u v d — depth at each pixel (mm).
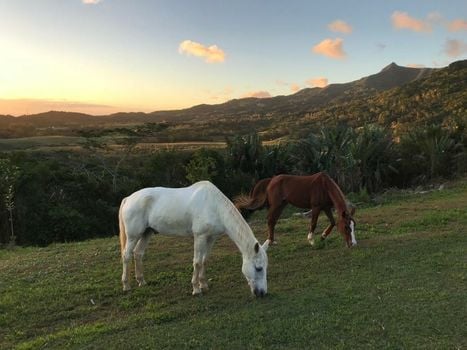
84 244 12414
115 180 25781
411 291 6168
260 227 12398
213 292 6934
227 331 5273
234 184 22906
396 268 7359
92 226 21484
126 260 7176
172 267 8492
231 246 9953
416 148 23641
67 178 23828
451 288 6184
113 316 6301
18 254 11664
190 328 5449
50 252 11180
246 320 5543
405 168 23062
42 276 8477
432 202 15125
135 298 6895
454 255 7844
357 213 13648
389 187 22859
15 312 6555
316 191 9172
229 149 24578
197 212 6695
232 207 6590
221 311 6082
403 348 4594
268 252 9117
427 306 5582
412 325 5094
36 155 37594
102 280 7949
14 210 19500
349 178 21688
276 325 5320
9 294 7340
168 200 6914
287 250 9164
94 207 22562
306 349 4727
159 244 10531
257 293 6316
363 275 7133
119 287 7453
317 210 9266
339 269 7656
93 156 38781
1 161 19828
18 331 5902
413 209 13719
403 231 10484
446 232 9883
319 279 7156
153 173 26547
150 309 6379
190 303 6492
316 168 22297
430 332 4902
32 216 19906
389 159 22625
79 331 5613
